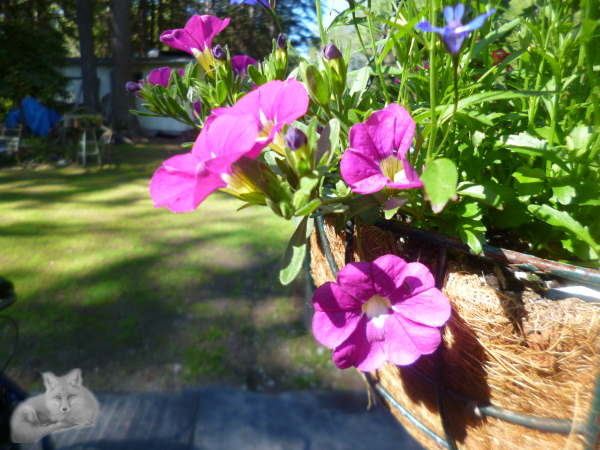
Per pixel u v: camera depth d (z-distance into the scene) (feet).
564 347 0.26
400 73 0.43
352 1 0.39
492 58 0.48
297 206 0.28
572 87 0.39
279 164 0.32
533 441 0.29
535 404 0.28
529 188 0.34
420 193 0.35
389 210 0.30
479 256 0.29
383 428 1.39
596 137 0.33
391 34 0.34
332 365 1.75
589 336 0.26
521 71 0.44
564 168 0.33
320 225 0.39
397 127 0.29
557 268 0.26
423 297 0.29
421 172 0.35
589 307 0.27
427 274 0.29
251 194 0.30
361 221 0.35
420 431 0.36
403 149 0.29
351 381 1.66
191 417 1.46
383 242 0.34
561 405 0.27
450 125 0.33
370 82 0.48
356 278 0.29
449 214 0.33
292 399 1.55
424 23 0.26
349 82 0.46
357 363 0.30
